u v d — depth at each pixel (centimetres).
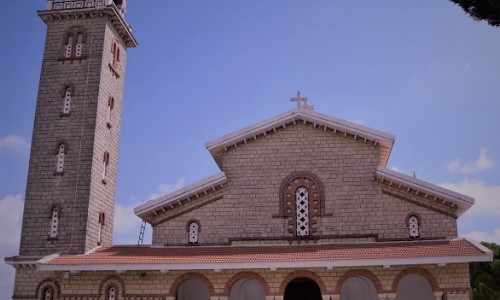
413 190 3428
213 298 3200
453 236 3331
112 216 4166
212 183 3562
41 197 3812
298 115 3641
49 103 4031
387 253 3044
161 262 3130
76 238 3669
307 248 3303
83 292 3303
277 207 3544
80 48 4166
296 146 3647
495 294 5444
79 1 4272
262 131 3662
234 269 3231
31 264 3619
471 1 2184
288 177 3594
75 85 4056
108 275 3322
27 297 3588
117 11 4288
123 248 3578
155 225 3572
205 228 3541
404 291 3491
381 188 3491
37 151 3922
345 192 3519
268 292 3169
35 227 3750
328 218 3481
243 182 3616
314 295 3584
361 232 3428
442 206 3384
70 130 3944
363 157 3566
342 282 3141
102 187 4006
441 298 3033
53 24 4250
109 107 4231
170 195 3541
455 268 3073
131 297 3269
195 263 3103
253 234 3506
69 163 3862
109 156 4172
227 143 3650
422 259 2925
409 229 3388
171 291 3250
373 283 3141
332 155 3600
